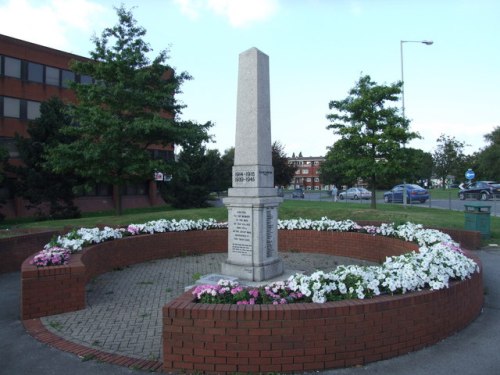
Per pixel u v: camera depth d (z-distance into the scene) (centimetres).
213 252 1170
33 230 1209
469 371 420
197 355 418
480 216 1279
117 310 635
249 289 474
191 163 3144
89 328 557
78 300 636
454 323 519
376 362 438
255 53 777
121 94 1853
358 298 457
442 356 454
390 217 1486
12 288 813
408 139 1897
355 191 4166
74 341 512
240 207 774
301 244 1157
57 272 621
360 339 432
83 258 754
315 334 418
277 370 413
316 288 459
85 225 1376
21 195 2372
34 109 3106
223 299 454
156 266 981
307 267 952
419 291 489
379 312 441
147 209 3341
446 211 2092
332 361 423
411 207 2417
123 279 845
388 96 1897
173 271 924
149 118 1909
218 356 415
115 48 1934
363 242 1049
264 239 773
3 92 2942
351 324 428
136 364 441
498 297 689
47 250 697
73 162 1805
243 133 784
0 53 2928
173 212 1766
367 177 1969
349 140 1939
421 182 6581
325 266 962
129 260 995
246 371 413
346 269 508
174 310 420
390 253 959
